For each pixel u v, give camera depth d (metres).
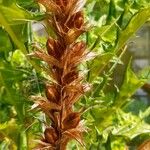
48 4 0.37
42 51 0.38
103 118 0.47
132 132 0.50
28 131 0.46
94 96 0.46
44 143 0.38
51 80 0.38
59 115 0.38
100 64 0.45
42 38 0.54
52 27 0.38
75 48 0.37
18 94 0.46
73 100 0.38
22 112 0.46
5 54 0.48
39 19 0.40
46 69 0.38
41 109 0.38
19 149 0.47
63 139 0.37
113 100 0.48
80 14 0.38
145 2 0.49
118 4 0.50
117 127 0.50
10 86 0.46
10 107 0.49
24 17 0.40
